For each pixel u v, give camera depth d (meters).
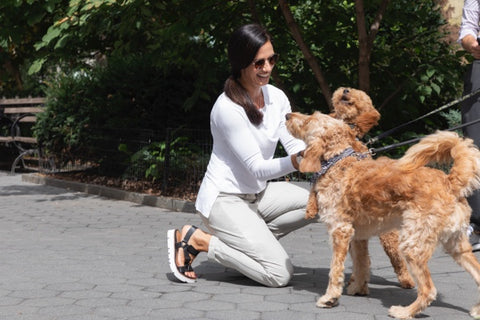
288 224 5.05
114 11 8.48
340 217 4.07
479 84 5.82
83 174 11.88
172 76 10.98
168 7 9.22
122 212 8.65
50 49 9.85
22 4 9.41
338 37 9.73
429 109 10.61
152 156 10.09
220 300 4.37
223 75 10.96
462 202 3.90
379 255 5.85
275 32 9.86
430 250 3.81
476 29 5.91
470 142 3.91
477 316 3.91
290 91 10.12
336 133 4.12
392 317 3.94
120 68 11.12
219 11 9.00
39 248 6.18
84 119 11.67
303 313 4.04
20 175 13.56
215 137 4.91
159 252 6.03
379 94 10.13
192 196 9.16
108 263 5.54
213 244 4.77
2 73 17.14
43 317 3.98
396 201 3.89
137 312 4.08
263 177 4.59
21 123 15.26
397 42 10.40
